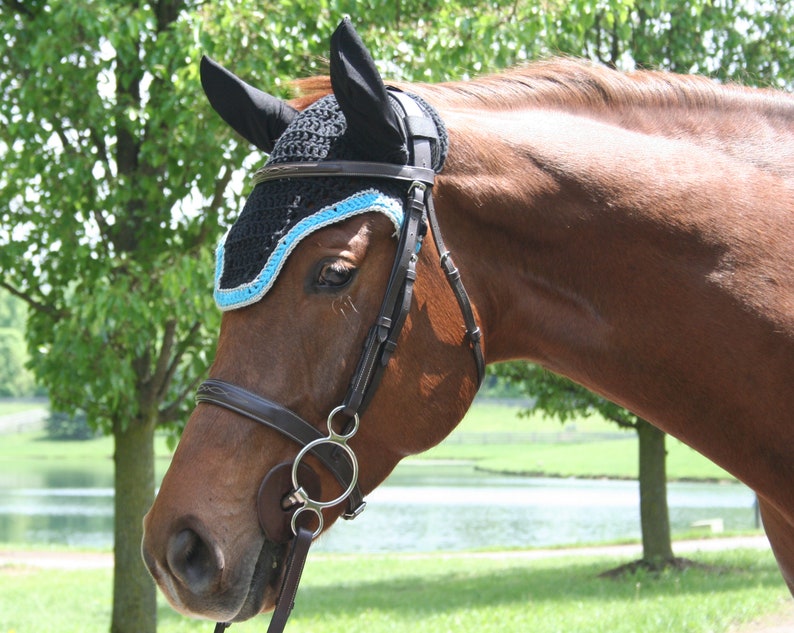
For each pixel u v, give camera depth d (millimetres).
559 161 1904
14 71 6309
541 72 2123
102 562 15578
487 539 19906
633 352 1910
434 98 2021
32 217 6395
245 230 1726
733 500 28281
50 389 6664
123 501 7242
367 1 5766
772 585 9820
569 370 1983
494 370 9789
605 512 25016
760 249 1894
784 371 1851
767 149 2029
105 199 6184
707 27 8711
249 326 1707
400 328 1717
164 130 6105
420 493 31859
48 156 6102
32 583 12867
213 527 1637
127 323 6008
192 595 1630
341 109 1735
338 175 1729
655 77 2127
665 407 1938
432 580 12578
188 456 1684
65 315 6465
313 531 1729
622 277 1890
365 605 10312
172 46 5633
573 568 13047
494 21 5547
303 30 5785
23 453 63875
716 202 1914
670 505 26641
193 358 6617
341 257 1698
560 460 47156
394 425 1755
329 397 1699
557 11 5695
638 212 1882
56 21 5617
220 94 1986
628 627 7480
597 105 2076
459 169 1857
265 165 1782
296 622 9070
